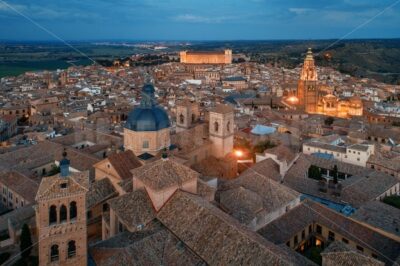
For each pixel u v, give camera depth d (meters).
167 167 71.19
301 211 84.12
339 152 134.62
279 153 117.94
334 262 58.25
